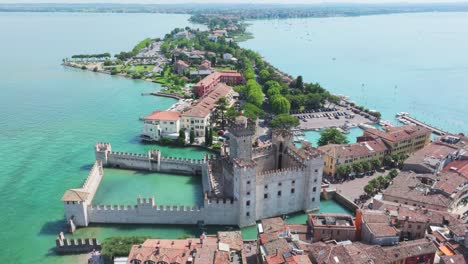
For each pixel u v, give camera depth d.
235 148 144.12
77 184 170.25
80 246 123.19
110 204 152.75
